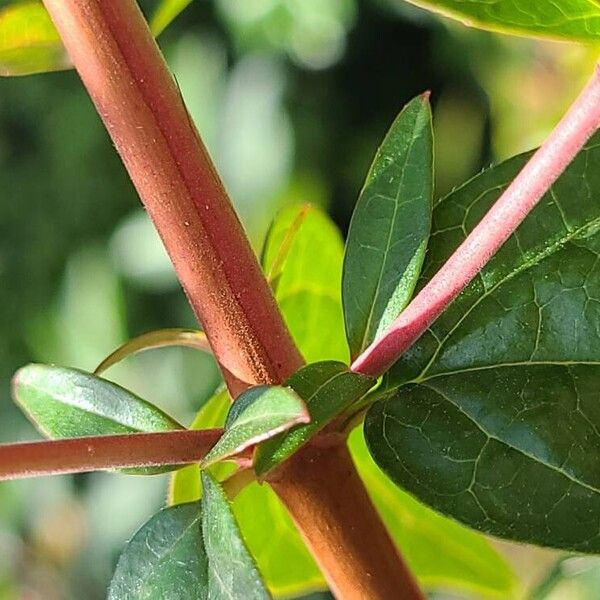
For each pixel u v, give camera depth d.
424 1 0.22
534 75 0.78
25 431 0.86
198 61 0.81
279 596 0.28
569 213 0.22
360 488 0.21
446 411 0.22
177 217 0.21
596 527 0.21
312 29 0.78
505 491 0.21
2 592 0.98
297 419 0.19
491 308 0.22
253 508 0.27
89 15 0.21
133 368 0.86
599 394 0.22
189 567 0.20
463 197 0.23
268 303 0.21
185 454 0.20
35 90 0.84
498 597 0.30
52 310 0.85
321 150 0.82
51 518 0.94
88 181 0.85
